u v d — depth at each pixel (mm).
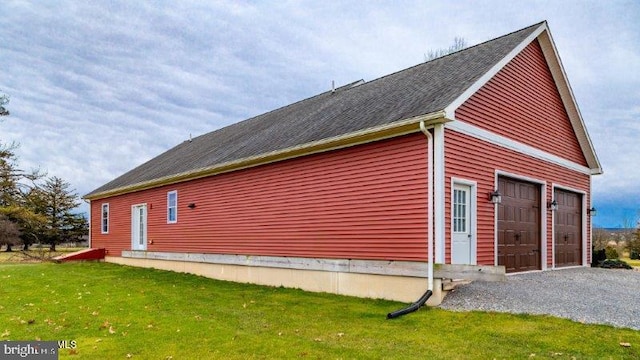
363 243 9281
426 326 6531
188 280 13078
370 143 9297
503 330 6074
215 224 13844
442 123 8109
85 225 43406
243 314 7738
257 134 14867
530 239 11195
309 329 6562
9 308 8602
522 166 10883
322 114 12688
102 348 5754
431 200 8102
